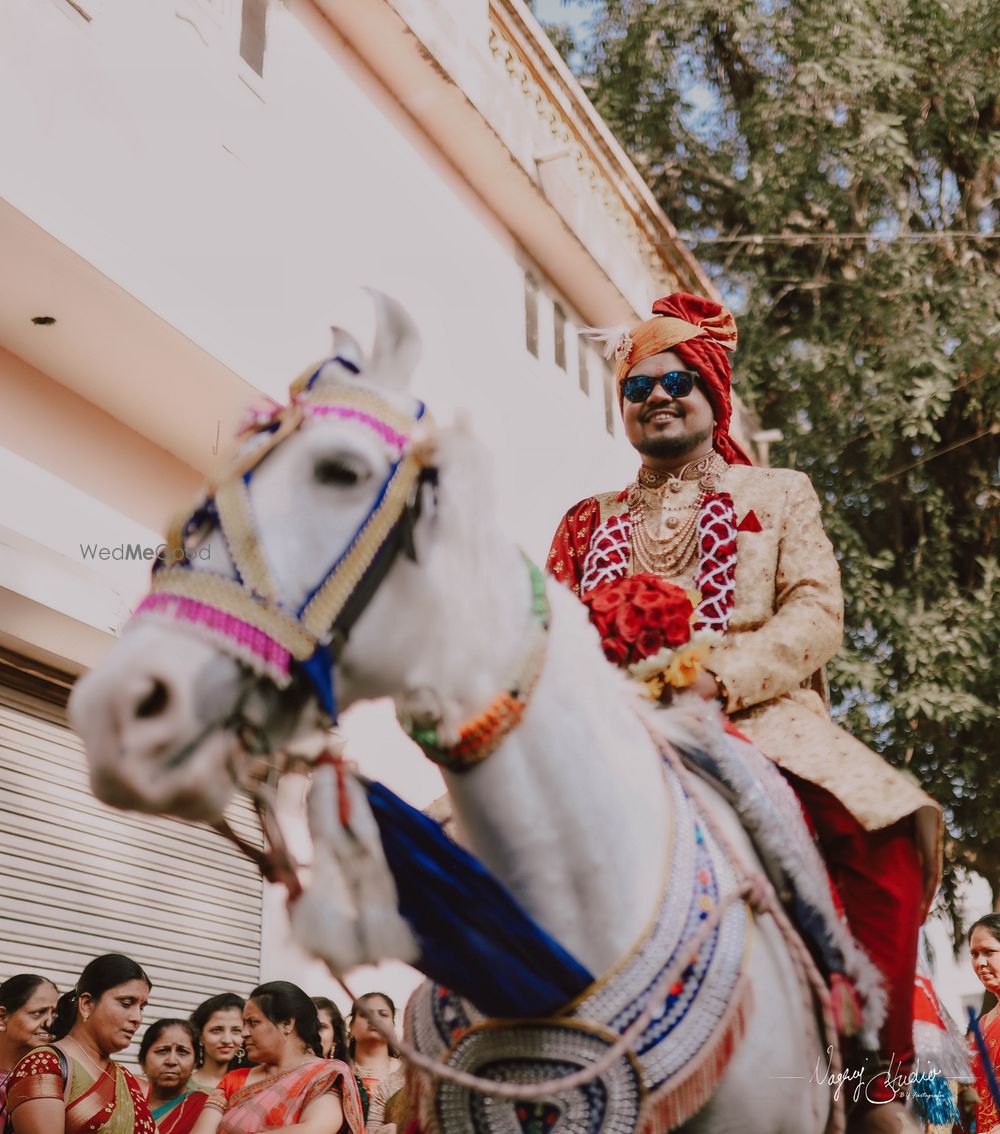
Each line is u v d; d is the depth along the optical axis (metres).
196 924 6.96
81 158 5.68
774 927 2.30
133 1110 4.46
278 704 1.81
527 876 2.11
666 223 12.02
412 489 1.92
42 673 6.33
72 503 6.34
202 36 6.69
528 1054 2.08
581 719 2.15
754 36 12.79
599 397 11.13
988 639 11.58
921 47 12.77
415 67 8.45
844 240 12.99
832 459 12.75
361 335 7.65
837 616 2.85
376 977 7.25
